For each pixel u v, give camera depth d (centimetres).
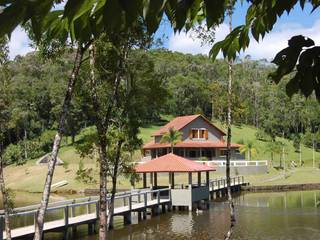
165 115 9431
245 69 12200
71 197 4241
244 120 9644
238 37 259
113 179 1524
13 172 5531
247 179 5116
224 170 5338
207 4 164
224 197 4106
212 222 2722
